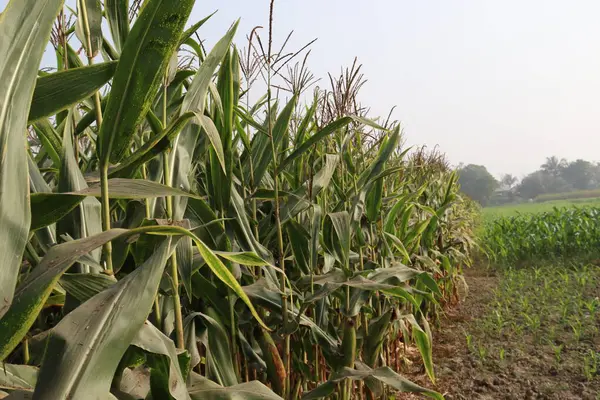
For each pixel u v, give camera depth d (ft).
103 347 2.35
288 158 5.87
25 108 2.34
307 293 7.31
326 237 7.07
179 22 3.00
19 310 2.29
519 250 29.78
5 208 2.19
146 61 3.03
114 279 3.34
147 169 4.59
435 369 12.35
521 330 14.85
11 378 2.90
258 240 6.48
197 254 4.99
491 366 12.28
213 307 5.42
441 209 12.19
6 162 2.22
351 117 5.67
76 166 3.91
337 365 6.52
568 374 11.53
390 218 8.87
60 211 2.98
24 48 2.33
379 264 8.80
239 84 5.95
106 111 3.11
